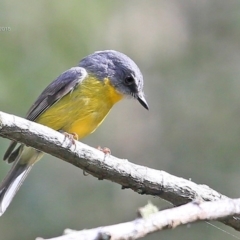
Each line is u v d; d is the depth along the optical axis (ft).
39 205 42.91
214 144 49.21
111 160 23.13
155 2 56.34
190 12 56.54
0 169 39.27
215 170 47.96
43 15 43.60
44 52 42.75
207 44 54.90
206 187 23.59
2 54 41.70
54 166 44.73
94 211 44.57
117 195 45.60
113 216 44.83
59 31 43.47
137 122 52.03
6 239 41.75
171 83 53.16
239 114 49.98
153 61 54.24
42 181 43.70
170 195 23.25
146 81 53.36
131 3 54.44
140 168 23.32
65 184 44.57
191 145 49.90
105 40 47.91
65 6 43.98
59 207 43.52
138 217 14.98
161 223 14.94
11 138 21.68
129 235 14.16
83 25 44.37
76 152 22.65
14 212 42.39
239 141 48.73
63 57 43.01
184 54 54.65
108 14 49.80
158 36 54.90
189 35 55.52
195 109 51.26
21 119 21.58
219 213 16.11
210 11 56.39
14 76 41.45
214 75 52.60
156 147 51.03
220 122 49.98
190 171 48.96
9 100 40.70
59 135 22.34
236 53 53.88
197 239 42.60
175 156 49.98
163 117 52.03
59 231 42.91
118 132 51.80
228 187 46.83
